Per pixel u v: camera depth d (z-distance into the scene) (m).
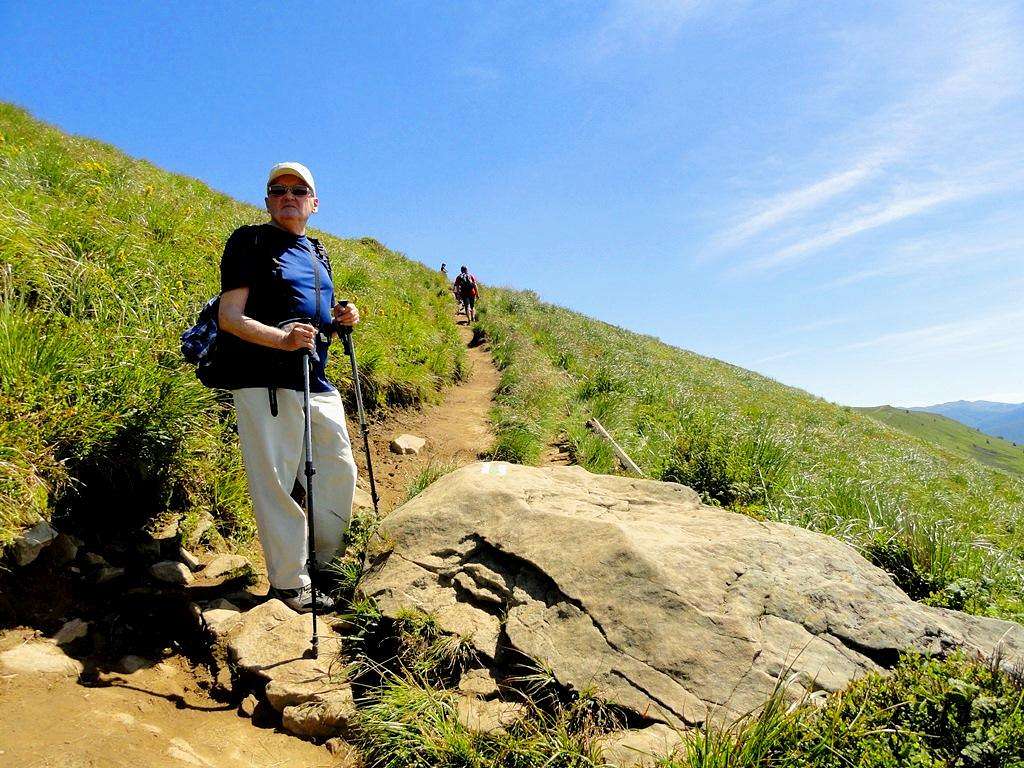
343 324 4.11
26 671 2.64
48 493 3.48
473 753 2.55
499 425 8.30
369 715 2.77
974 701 2.54
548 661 3.02
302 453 3.81
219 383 3.59
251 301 3.59
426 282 21.88
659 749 2.55
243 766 2.49
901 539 5.32
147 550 3.81
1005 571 5.70
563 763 2.53
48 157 7.46
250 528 4.52
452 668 3.16
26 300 4.66
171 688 2.96
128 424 4.06
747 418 13.15
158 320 5.24
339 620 3.45
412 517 4.06
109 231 6.14
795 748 2.45
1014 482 17.28
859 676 2.98
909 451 16.34
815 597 3.43
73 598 3.23
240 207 13.20
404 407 8.46
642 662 2.96
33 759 2.12
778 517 6.09
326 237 16.08
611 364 15.12
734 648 3.01
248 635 3.18
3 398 3.53
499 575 3.62
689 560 3.52
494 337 15.99
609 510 4.39
